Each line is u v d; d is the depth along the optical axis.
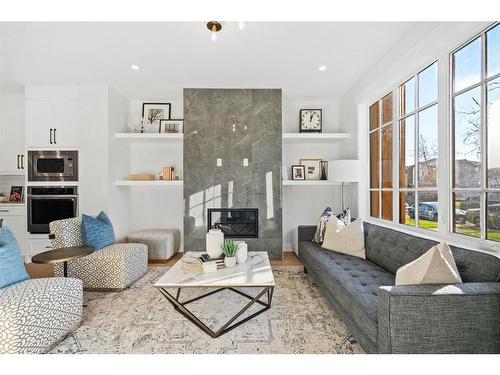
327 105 4.68
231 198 4.05
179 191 4.64
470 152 2.01
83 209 3.94
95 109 3.92
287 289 2.87
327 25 2.44
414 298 1.37
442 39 2.14
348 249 2.85
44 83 3.92
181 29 2.50
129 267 2.98
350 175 3.51
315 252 2.94
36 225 3.97
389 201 3.28
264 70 3.45
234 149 4.05
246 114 4.06
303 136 4.18
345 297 1.93
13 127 4.37
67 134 4.00
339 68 3.39
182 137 4.16
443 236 2.24
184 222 4.05
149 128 4.52
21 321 1.69
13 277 1.93
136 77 3.69
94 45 2.82
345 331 2.04
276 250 4.06
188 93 4.04
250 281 2.03
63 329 1.95
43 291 1.86
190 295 2.74
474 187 1.97
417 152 2.72
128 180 4.27
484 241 1.86
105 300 2.63
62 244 2.80
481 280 1.53
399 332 1.36
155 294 2.78
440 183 2.27
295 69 3.41
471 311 1.36
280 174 4.06
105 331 2.07
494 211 1.82
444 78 2.21
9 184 4.67
